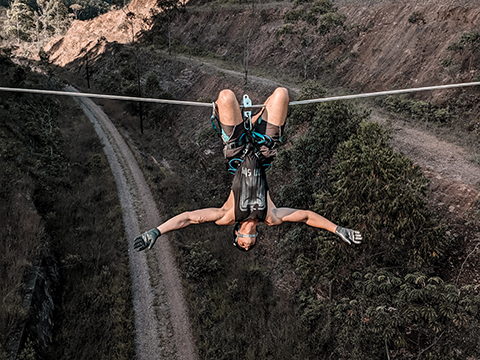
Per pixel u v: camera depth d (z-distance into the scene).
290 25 53.72
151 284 28.28
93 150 52.22
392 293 18.00
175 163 51.94
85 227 33.12
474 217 20.17
